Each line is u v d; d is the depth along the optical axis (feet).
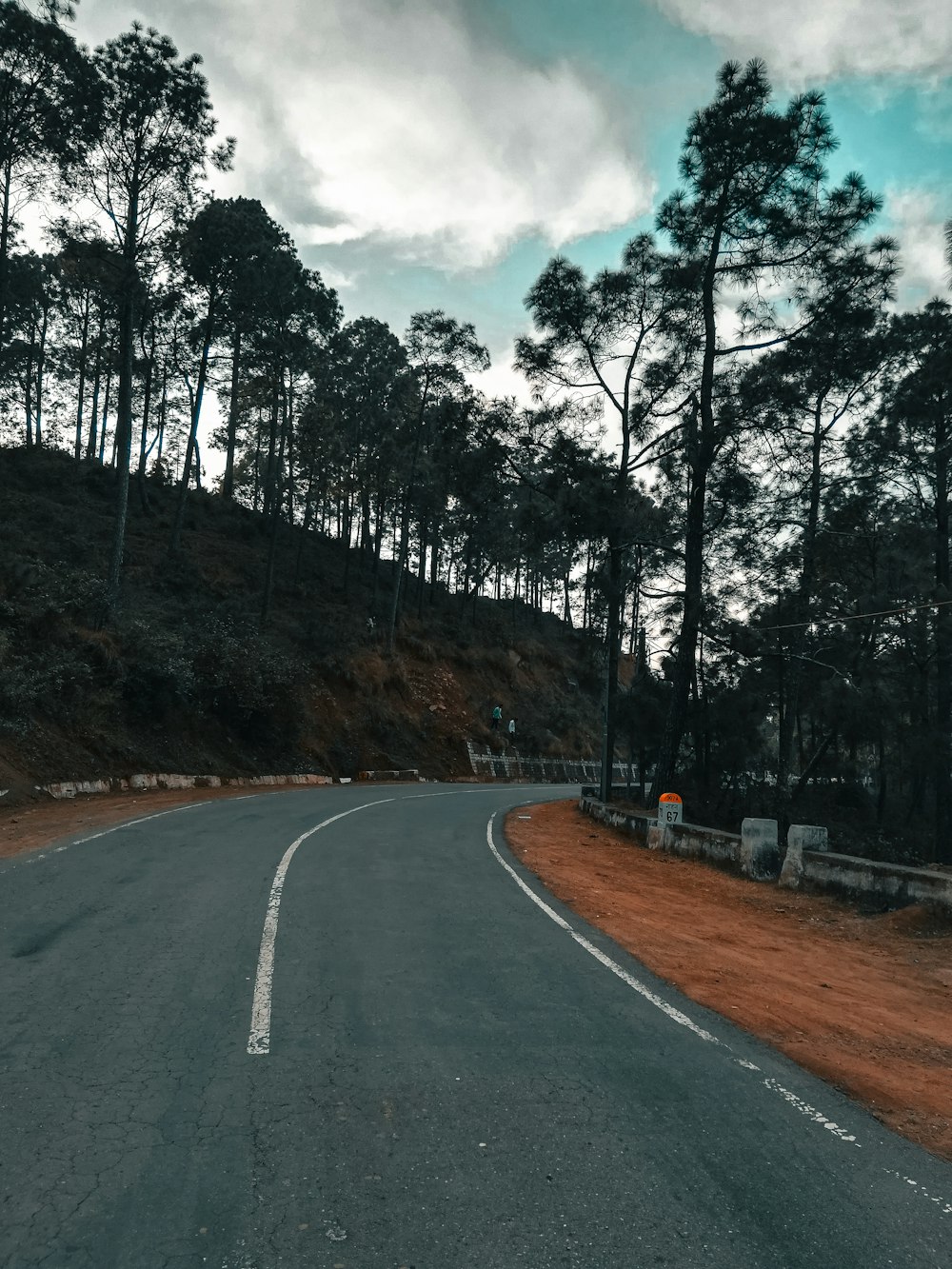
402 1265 8.89
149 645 81.10
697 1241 9.64
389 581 181.27
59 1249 8.93
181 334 119.34
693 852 47.06
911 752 85.66
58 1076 13.44
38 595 73.36
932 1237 10.09
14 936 21.90
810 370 66.18
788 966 24.72
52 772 58.95
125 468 86.22
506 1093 13.60
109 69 84.12
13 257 138.00
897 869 32.78
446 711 140.77
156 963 19.86
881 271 63.57
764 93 64.23
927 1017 20.68
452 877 34.63
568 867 41.09
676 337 74.23
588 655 87.56
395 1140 11.76
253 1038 15.40
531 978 20.43
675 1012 18.63
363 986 18.83
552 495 71.67
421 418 136.05
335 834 45.98
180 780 72.74
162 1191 10.17
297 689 102.01
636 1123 12.78
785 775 84.74
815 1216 10.41
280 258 121.19
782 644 80.89
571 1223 9.86
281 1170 10.79
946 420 80.94
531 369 77.10
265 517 171.83
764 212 64.23
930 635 80.02
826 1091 14.79
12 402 171.53
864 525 88.48
